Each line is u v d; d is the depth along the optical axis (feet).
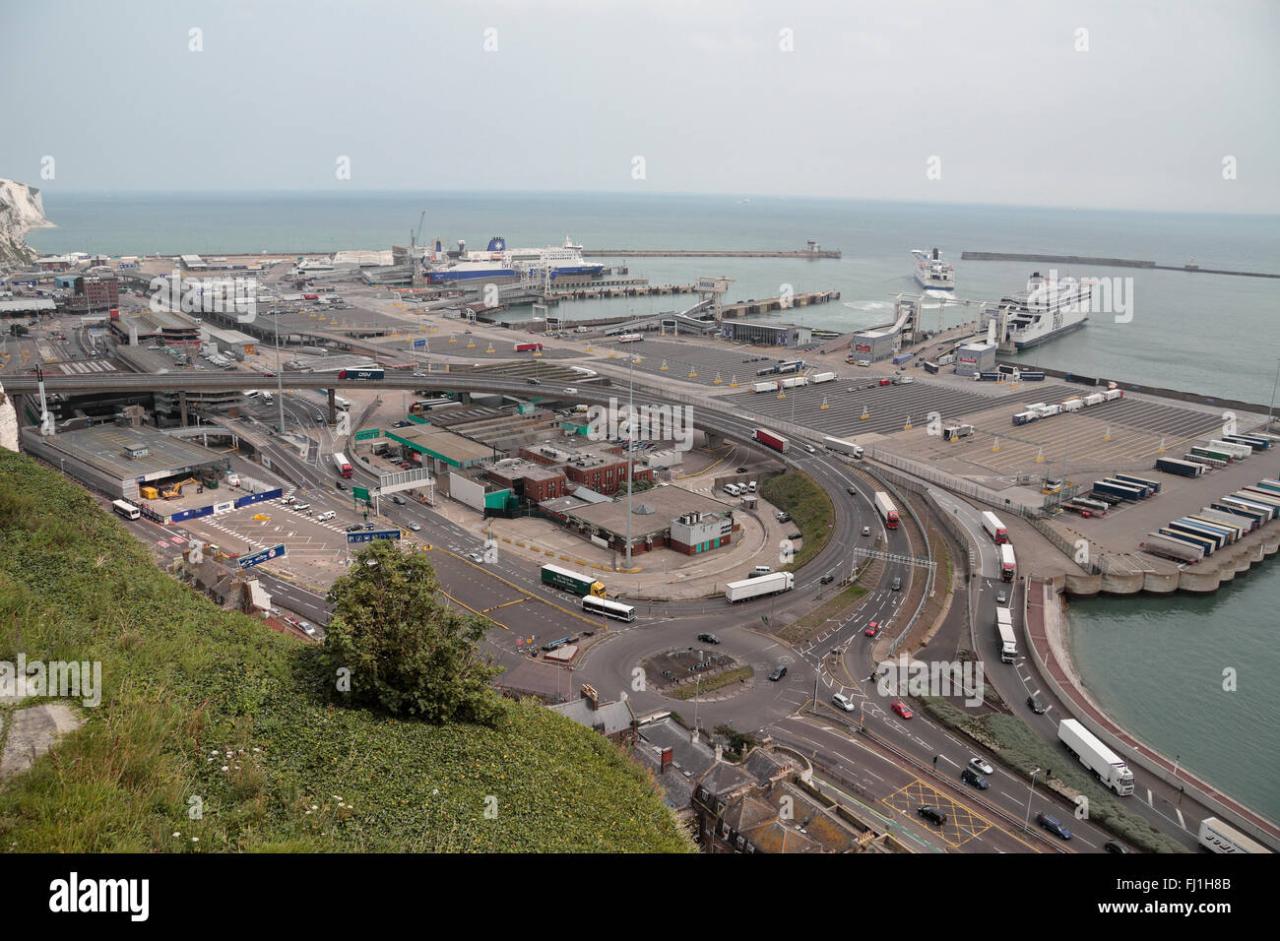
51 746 157.48
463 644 261.44
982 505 654.53
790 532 613.93
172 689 200.95
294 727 207.72
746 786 274.77
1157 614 519.19
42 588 237.25
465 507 633.61
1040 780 331.98
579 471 651.25
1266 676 449.06
